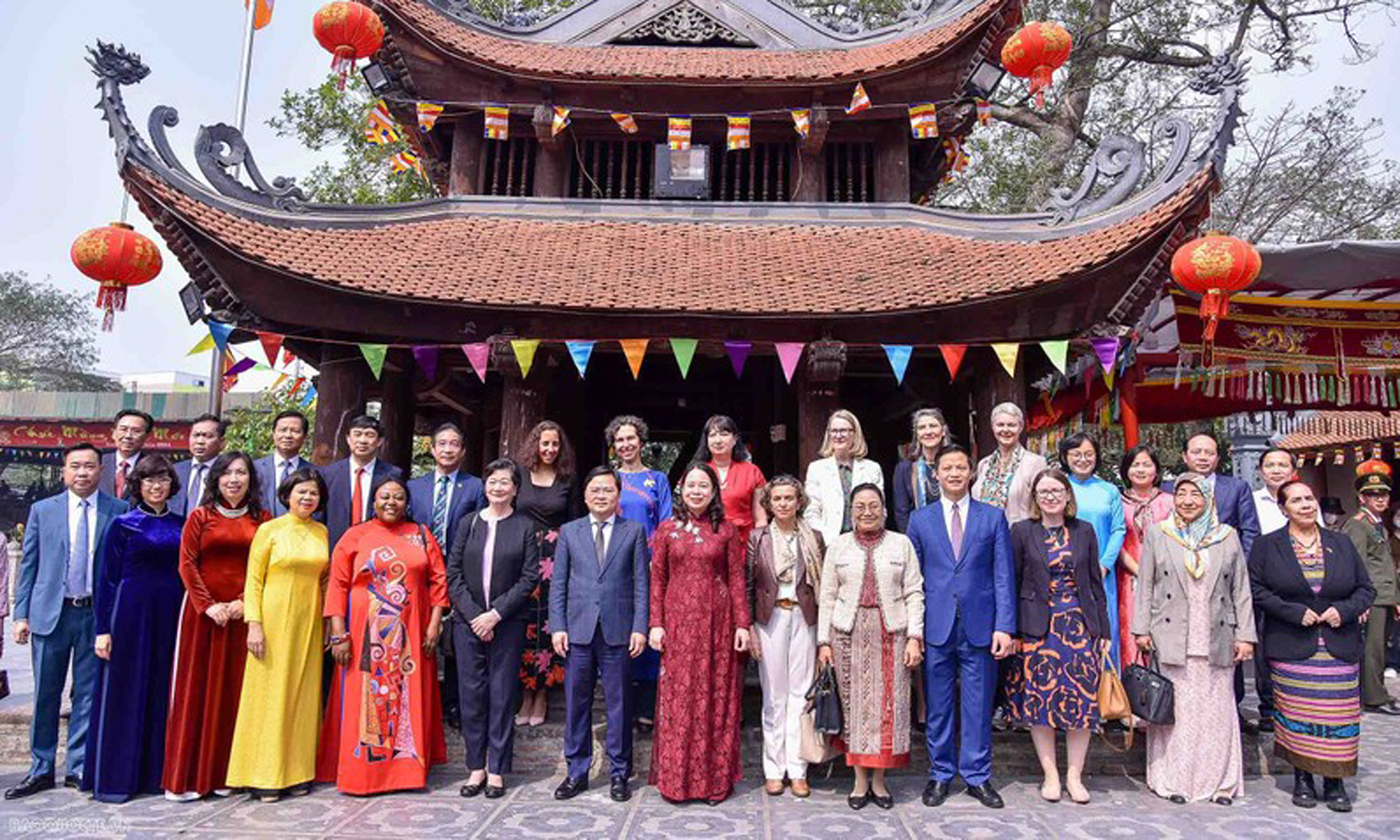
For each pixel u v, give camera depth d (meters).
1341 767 4.73
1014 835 4.40
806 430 7.54
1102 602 5.00
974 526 5.01
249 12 12.56
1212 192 6.46
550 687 6.50
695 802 4.89
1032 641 5.01
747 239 8.81
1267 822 4.62
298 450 5.89
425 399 10.77
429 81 9.49
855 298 7.17
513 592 5.00
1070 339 7.23
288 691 4.90
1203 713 5.04
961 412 9.77
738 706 5.05
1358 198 17.17
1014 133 18.44
